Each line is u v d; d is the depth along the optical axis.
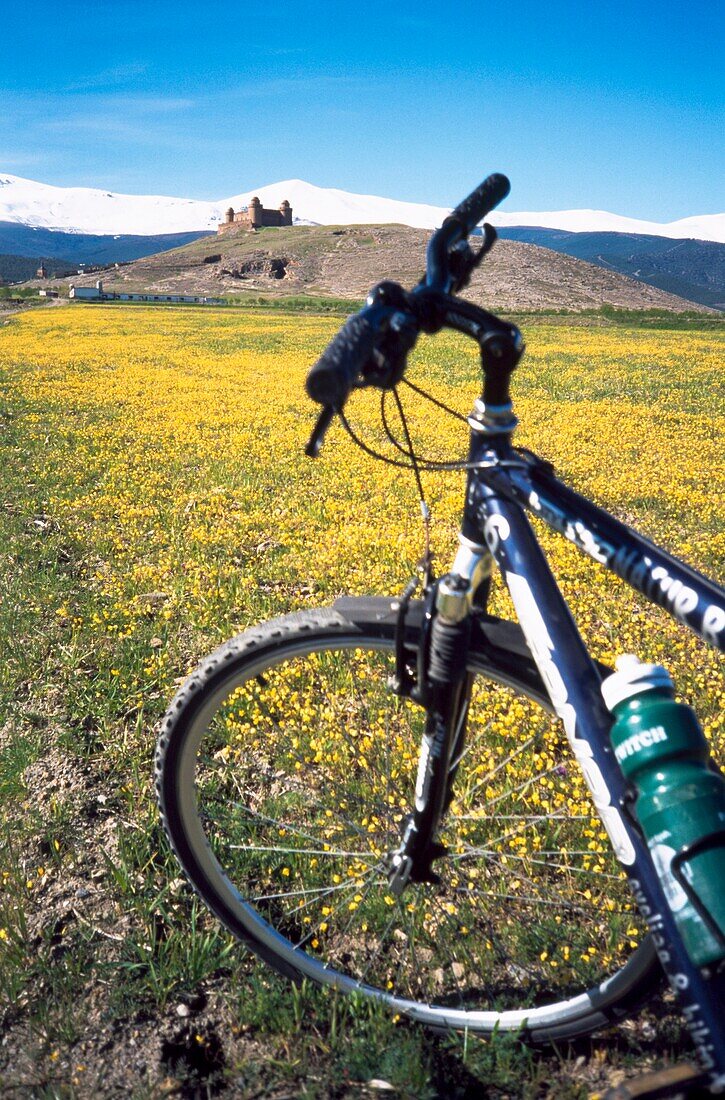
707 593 1.36
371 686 3.09
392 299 1.28
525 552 1.55
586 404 15.41
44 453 9.81
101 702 3.64
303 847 2.58
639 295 166.75
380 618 1.77
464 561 1.67
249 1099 1.97
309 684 3.33
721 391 17.91
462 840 2.45
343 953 2.36
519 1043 2.05
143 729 3.49
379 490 7.95
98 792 3.09
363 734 3.01
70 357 25.27
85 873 2.69
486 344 1.42
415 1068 1.98
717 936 1.25
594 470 9.37
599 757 1.48
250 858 2.62
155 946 2.38
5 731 3.48
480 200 1.58
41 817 2.91
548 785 2.79
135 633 4.39
